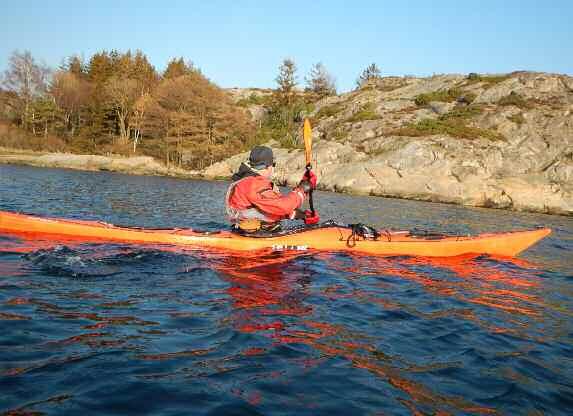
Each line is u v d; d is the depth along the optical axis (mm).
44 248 5113
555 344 3418
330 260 5531
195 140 42812
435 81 44875
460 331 3561
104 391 2291
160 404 2221
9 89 50312
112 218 9680
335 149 31703
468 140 28500
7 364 2492
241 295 3979
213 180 34031
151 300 3705
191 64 60938
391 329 3488
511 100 33312
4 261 4551
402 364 2873
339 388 2490
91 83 55719
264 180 5727
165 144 43469
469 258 6305
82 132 49031
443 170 26031
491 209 22266
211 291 4035
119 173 34312
